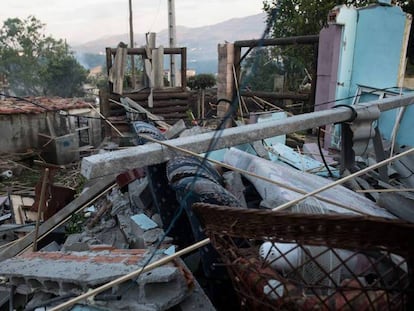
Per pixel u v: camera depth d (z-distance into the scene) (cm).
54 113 1490
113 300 187
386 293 118
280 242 119
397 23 466
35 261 225
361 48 476
